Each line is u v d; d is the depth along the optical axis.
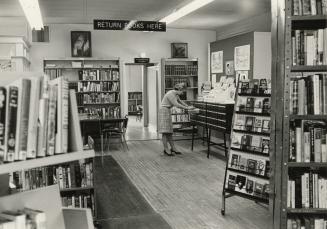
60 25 11.62
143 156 9.21
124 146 10.69
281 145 3.04
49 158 1.52
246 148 4.76
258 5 9.19
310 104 3.01
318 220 3.10
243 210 5.16
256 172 4.60
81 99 11.62
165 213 5.10
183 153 9.51
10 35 10.28
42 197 1.88
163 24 9.04
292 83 3.00
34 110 1.48
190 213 5.07
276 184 3.11
